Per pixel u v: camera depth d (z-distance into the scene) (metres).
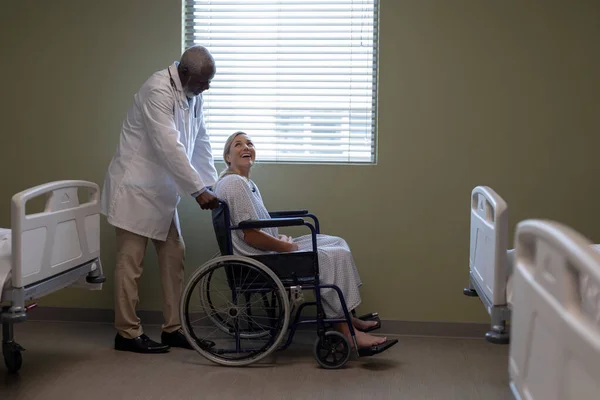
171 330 3.29
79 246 2.93
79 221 2.92
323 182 3.54
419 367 3.00
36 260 2.57
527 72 3.42
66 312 3.70
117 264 3.18
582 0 3.37
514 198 3.46
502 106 3.44
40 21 3.62
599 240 3.43
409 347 3.32
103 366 2.97
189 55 3.05
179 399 2.58
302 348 3.29
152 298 3.65
